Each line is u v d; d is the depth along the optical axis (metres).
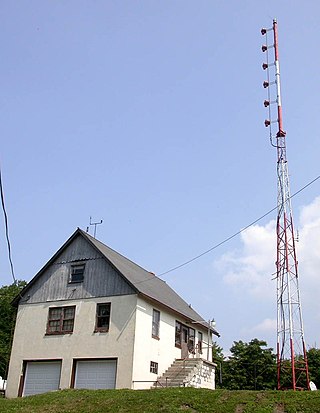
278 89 32.22
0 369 53.12
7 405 21.89
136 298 29.67
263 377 48.94
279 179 30.64
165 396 20.28
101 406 20.41
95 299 30.80
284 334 27.80
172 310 33.09
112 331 29.41
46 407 21.12
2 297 57.84
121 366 28.27
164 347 31.94
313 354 47.16
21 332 32.19
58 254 33.25
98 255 32.03
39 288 33.03
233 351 51.84
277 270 29.05
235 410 18.00
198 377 31.70
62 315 31.45
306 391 18.91
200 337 38.44
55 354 30.45
